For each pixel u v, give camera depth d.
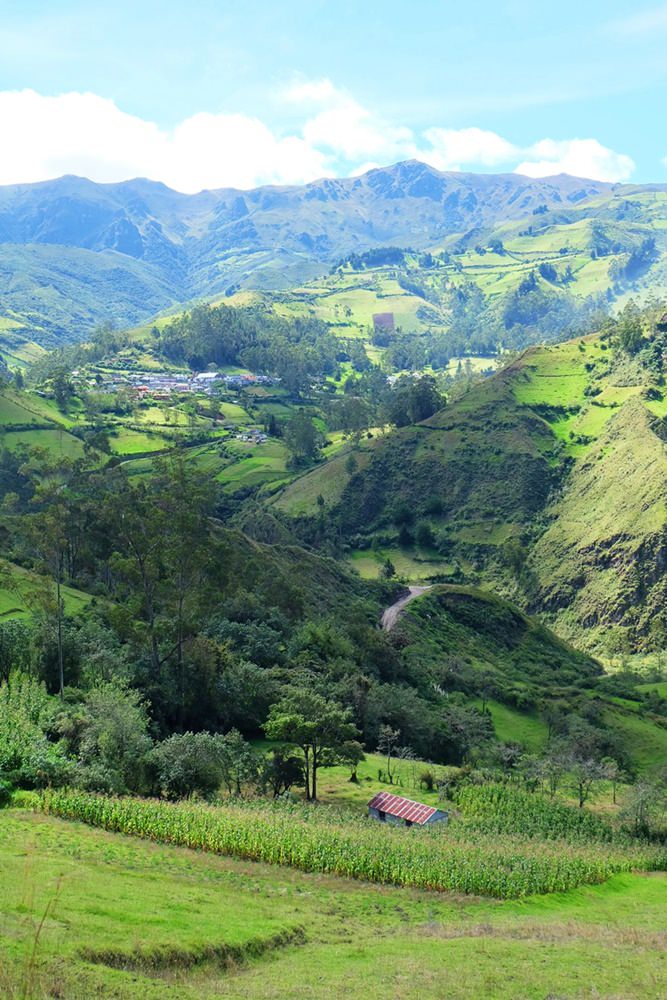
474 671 121.69
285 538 183.62
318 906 37.47
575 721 105.44
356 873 44.69
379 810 61.91
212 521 139.62
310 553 160.00
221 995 23.77
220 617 100.62
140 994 22.45
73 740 55.38
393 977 27.03
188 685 76.44
